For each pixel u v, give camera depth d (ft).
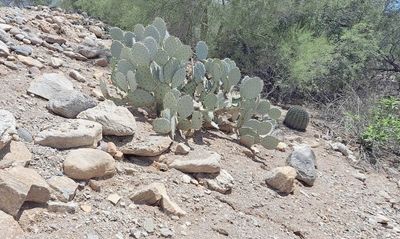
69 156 9.76
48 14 23.65
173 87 14.08
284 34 27.40
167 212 9.68
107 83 16.69
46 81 13.32
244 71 27.48
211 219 10.14
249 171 13.14
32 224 7.96
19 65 14.75
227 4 27.04
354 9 29.78
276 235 10.46
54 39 18.89
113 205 9.30
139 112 14.34
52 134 10.17
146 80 14.01
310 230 11.32
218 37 27.99
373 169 18.03
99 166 9.85
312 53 25.16
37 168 9.32
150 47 13.97
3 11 20.80
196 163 11.54
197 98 15.93
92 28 24.21
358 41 26.43
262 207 11.55
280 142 17.10
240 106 15.28
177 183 10.92
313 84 25.72
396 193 16.07
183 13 27.20
